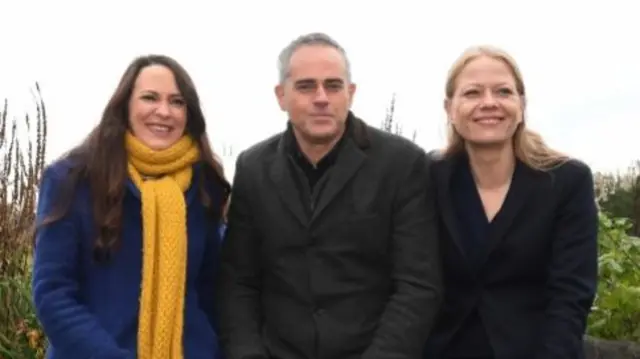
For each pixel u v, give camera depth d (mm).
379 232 4109
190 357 4027
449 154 4203
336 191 4078
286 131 4242
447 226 4121
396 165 4148
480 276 4086
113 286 3938
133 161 4051
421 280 4039
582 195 4039
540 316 4059
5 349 5766
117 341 3881
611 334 5535
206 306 4293
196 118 4184
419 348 3990
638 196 9297
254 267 4273
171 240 3953
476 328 4086
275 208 4141
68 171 3980
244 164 4297
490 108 3998
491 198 4133
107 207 3932
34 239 4039
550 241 4066
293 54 4086
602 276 5727
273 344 4121
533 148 4125
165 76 4102
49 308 3832
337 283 4059
